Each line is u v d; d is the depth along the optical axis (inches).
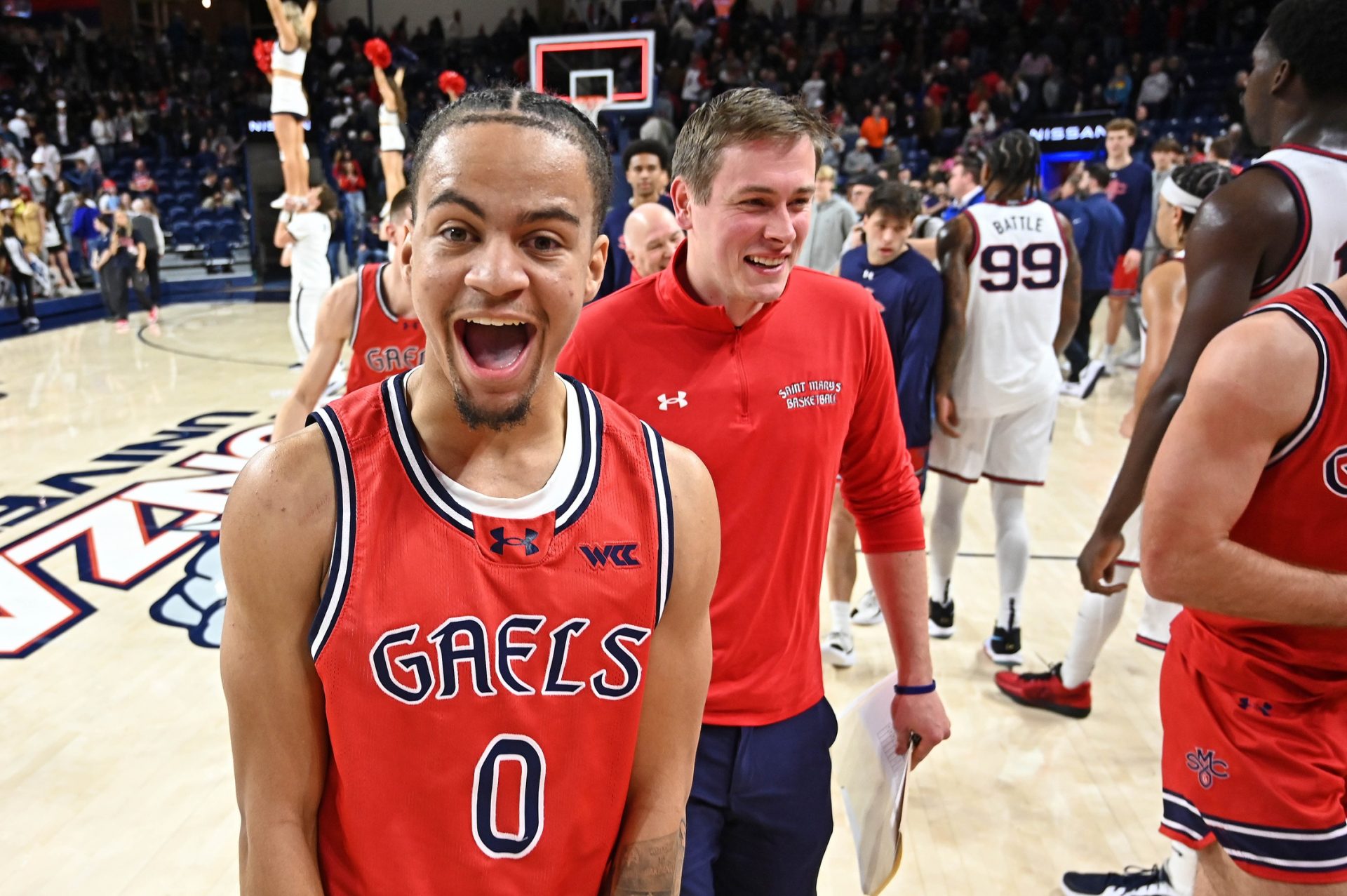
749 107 53.0
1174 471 50.5
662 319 58.3
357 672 32.7
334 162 567.8
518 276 31.0
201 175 618.5
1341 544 50.8
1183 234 106.7
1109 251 269.1
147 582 151.2
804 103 54.5
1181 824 58.9
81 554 161.6
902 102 615.8
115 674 123.7
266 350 370.0
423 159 32.4
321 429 33.6
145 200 445.7
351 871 35.2
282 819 34.0
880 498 65.3
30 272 420.5
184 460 214.8
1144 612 107.3
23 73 645.9
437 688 33.2
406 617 32.7
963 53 635.5
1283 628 53.2
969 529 182.1
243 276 596.4
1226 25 592.1
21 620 138.4
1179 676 59.0
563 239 32.0
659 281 59.6
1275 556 51.9
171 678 122.6
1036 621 140.9
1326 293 49.1
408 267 34.7
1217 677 55.7
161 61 693.9
